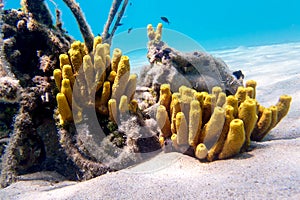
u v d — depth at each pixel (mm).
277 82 5141
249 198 1427
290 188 1461
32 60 2629
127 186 1750
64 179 2342
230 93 3230
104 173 2135
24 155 2402
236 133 1872
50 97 2504
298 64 7973
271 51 13820
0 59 2455
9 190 2043
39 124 2488
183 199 1521
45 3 2709
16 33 2553
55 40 2613
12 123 2447
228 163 1921
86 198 1679
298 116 3160
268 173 1670
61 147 2393
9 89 2312
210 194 1526
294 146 2072
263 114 2363
